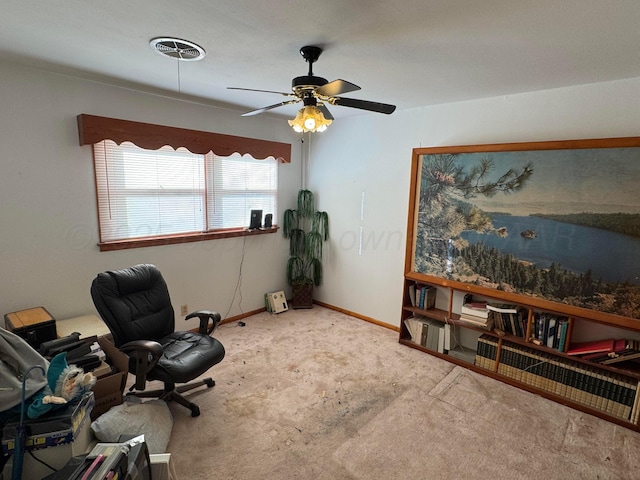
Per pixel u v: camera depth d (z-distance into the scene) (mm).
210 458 1935
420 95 2887
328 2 1424
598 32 1632
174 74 2463
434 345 3205
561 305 2543
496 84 2529
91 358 2080
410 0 1391
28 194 2469
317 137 4305
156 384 2658
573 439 2141
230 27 1683
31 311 2461
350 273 4152
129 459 1377
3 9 1520
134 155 2982
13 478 1421
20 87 2348
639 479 1844
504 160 2730
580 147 2381
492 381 2791
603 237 2355
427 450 2031
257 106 3473
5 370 1512
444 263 3168
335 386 2672
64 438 1513
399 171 3592
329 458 1958
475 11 1471
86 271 2809
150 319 2377
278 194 4246
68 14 1566
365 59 2078
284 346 3330
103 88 2711
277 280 4438
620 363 2361
